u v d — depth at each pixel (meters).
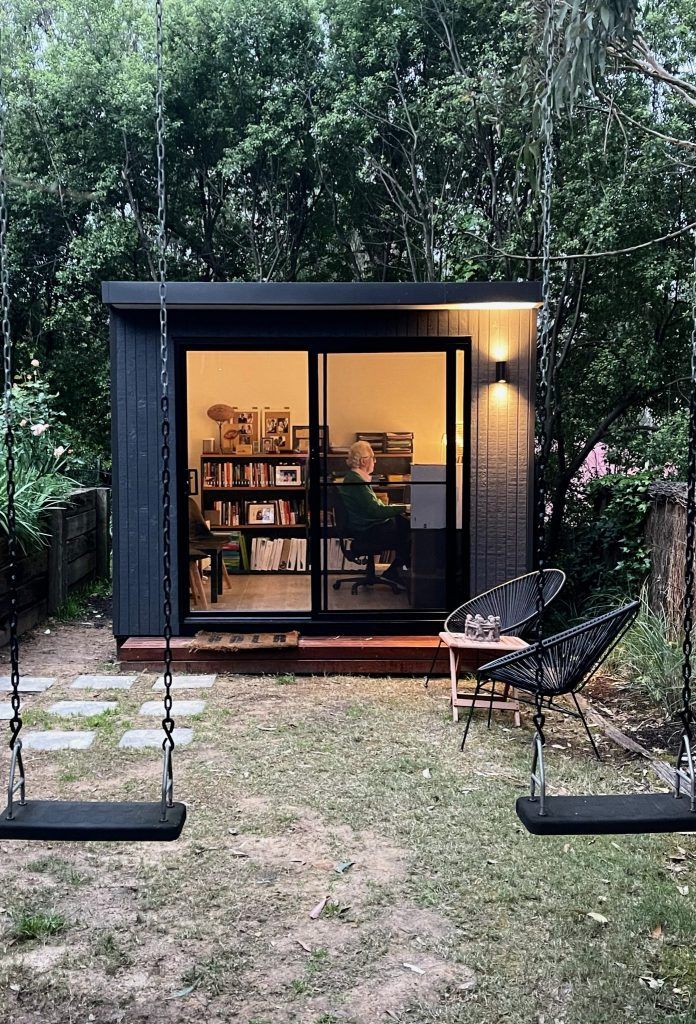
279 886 2.94
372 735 4.53
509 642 4.85
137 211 11.41
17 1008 2.30
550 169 3.21
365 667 5.81
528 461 6.09
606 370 9.09
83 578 8.59
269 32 10.80
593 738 4.52
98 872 3.04
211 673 5.83
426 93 9.99
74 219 11.72
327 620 6.15
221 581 7.15
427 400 6.11
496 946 2.59
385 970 2.47
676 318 8.73
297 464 7.89
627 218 7.92
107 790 3.73
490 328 6.00
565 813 2.29
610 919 2.74
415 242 11.05
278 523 7.86
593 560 7.46
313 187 11.66
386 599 6.20
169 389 5.97
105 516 9.28
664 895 2.89
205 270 12.69
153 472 6.03
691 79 8.26
